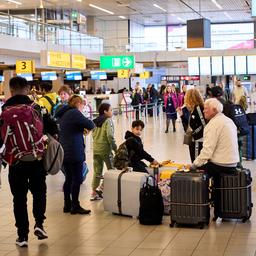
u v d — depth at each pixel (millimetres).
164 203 7195
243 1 36406
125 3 36844
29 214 7422
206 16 43875
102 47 36938
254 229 6422
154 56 36656
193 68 27875
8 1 33656
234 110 9297
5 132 5738
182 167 7500
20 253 5664
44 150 5898
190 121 7855
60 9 38438
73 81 34812
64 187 7520
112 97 29844
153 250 5660
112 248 5773
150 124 24109
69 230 6559
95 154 8180
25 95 5922
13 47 24469
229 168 6711
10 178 5891
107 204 7359
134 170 7641
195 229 6477
